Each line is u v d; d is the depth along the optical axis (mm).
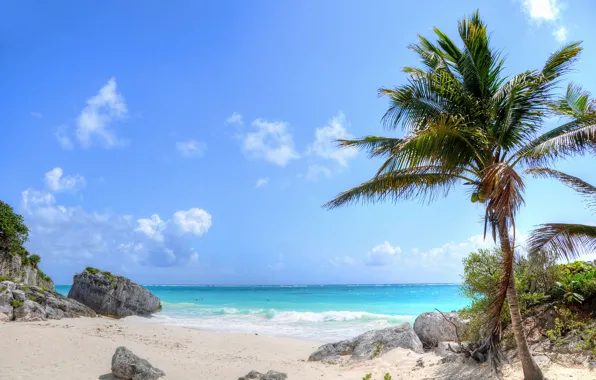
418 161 8828
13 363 9930
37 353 10867
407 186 10125
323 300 47531
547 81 9117
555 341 10039
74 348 11656
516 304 8734
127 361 9398
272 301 45781
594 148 9141
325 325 23578
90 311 23031
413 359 11602
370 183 10055
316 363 12852
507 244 8766
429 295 60625
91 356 11016
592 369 8594
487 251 11711
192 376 10039
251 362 12422
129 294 27578
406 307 36906
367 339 13523
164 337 16828
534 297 11195
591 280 10852
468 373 9695
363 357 12570
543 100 9258
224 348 15422
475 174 9422
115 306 26734
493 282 11016
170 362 11211
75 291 27234
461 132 8797
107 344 12664
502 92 9188
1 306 18328
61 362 10297
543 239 8953
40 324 17266
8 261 24328
